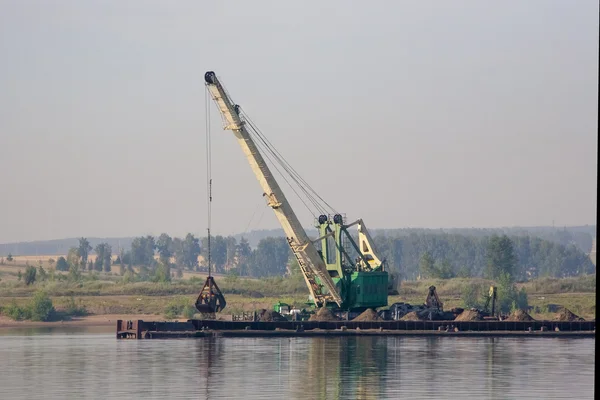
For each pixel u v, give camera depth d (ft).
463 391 540.11
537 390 544.21
